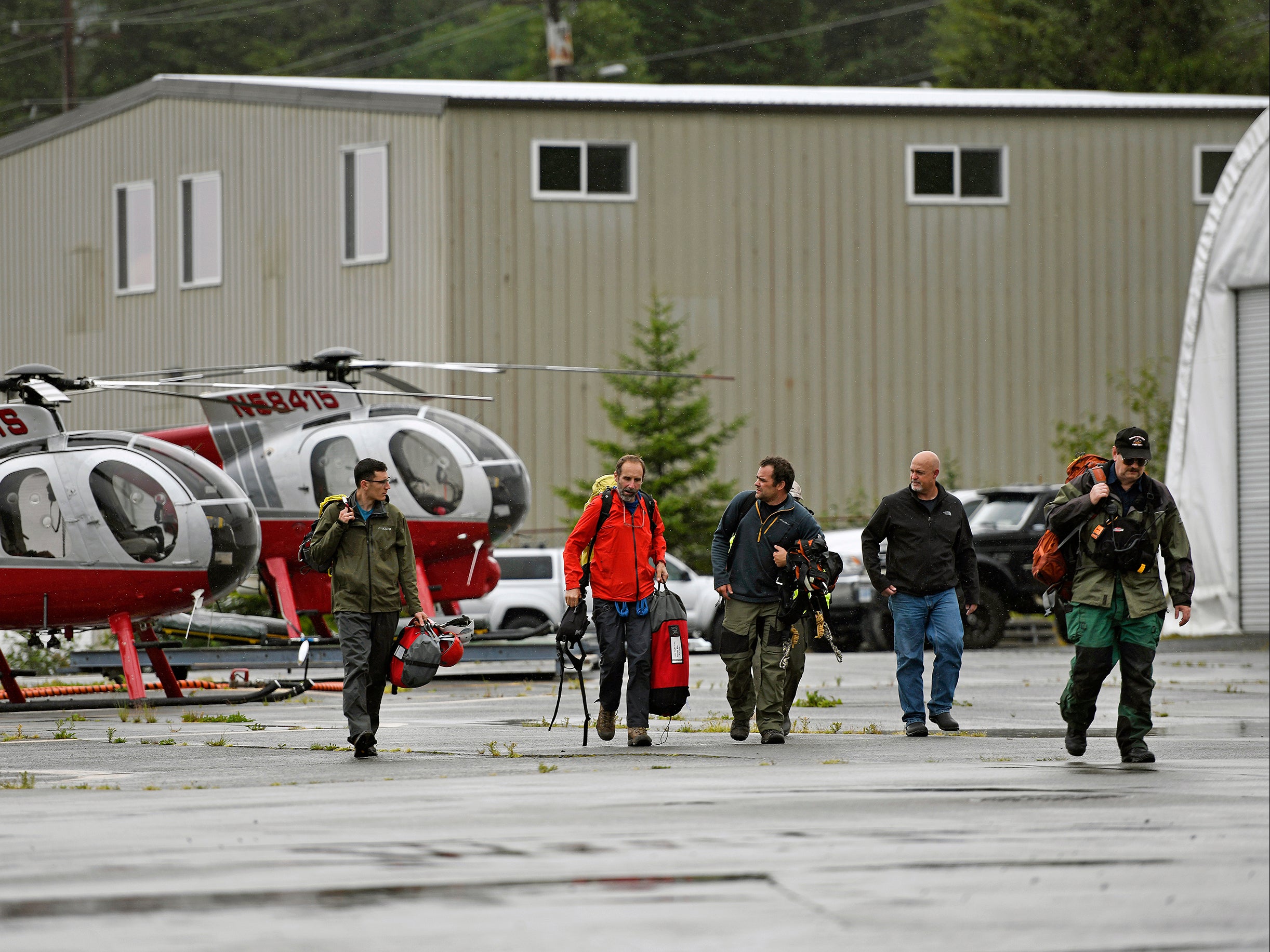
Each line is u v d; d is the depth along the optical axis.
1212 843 27.08
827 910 21.91
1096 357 122.88
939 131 120.81
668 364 113.69
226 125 126.56
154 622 72.56
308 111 121.62
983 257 121.38
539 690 69.00
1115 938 20.44
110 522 60.12
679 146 117.25
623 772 37.66
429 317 115.31
